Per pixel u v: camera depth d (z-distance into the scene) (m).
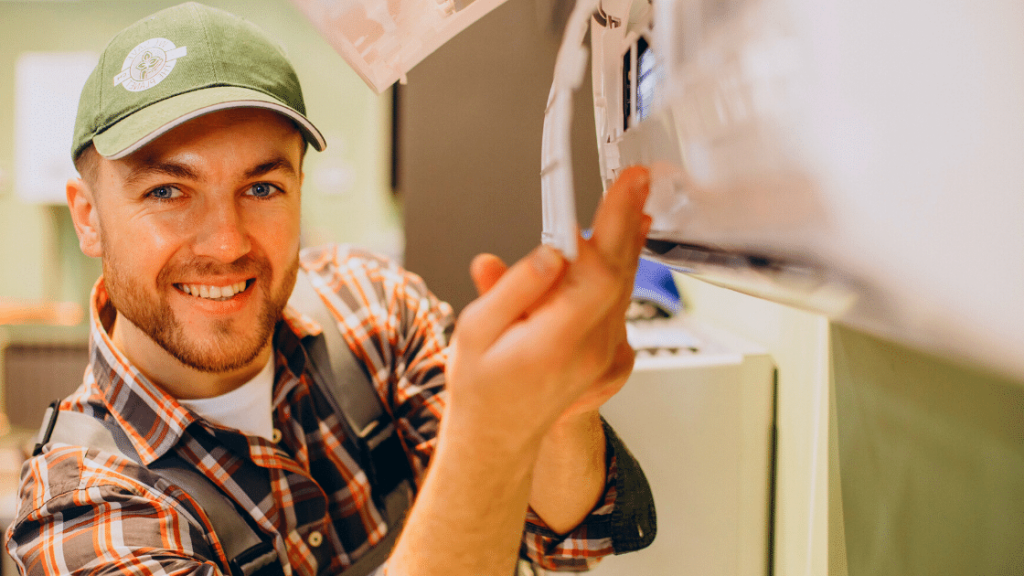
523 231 1.12
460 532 0.30
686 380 0.79
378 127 2.73
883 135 0.18
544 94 1.10
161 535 0.58
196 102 0.58
